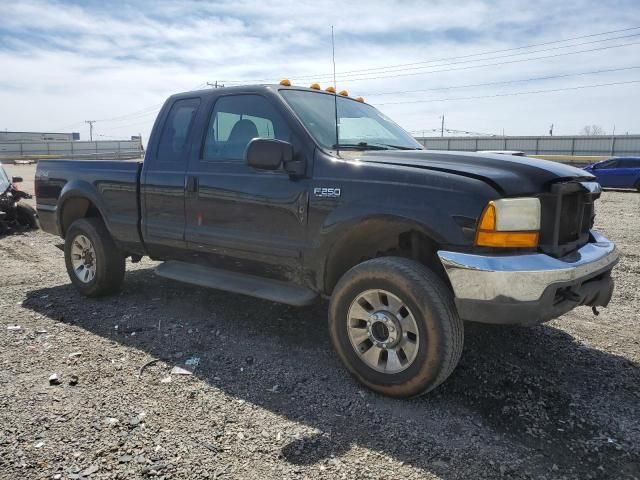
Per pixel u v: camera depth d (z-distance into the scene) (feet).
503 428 9.50
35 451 8.52
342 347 11.19
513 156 11.57
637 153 136.67
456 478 8.09
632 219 39.24
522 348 13.10
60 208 18.07
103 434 9.07
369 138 13.76
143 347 13.07
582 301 10.53
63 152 244.22
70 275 17.71
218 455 8.56
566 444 9.01
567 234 10.92
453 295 10.21
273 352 12.87
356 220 10.87
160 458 8.42
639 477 8.13
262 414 9.90
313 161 11.87
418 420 9.75
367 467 8.33
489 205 9.53
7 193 32.91
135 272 21.04
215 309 16.12
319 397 10.61
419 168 10.59
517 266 9.36
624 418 9.85
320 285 11.93
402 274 10.12
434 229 9.93
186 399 10.43
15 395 10.41
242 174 12.98
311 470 8.22
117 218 16.03
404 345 10.39
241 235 13.05
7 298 17.38
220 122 13.96
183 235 14.32
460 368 11.89
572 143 145.18
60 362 12.09
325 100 14.20
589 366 12.14
